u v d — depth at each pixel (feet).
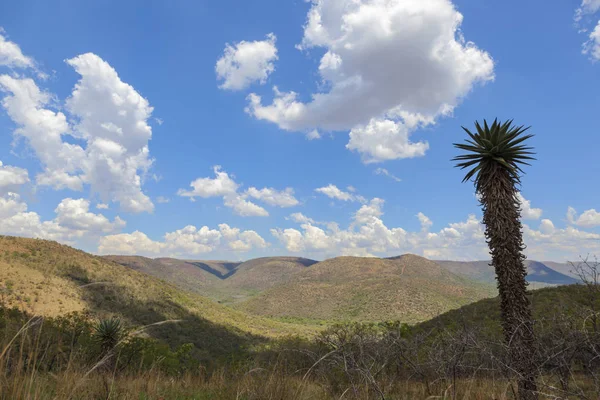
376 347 15.83
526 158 43.78
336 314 583.58
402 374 17.07
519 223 42.22
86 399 11.60
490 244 42.88
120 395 14.40
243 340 220.43
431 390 15.75
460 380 15.84
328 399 15.07
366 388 14.47
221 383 21.34
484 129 44.83
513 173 42.86
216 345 155.53
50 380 11.03
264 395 16.40
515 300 39.27
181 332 155.22
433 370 16.07
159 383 20.74
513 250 40.93
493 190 42.83
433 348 16.25
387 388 14.94
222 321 332.39
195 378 25.17
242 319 442.91
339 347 15.02
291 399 15.66
